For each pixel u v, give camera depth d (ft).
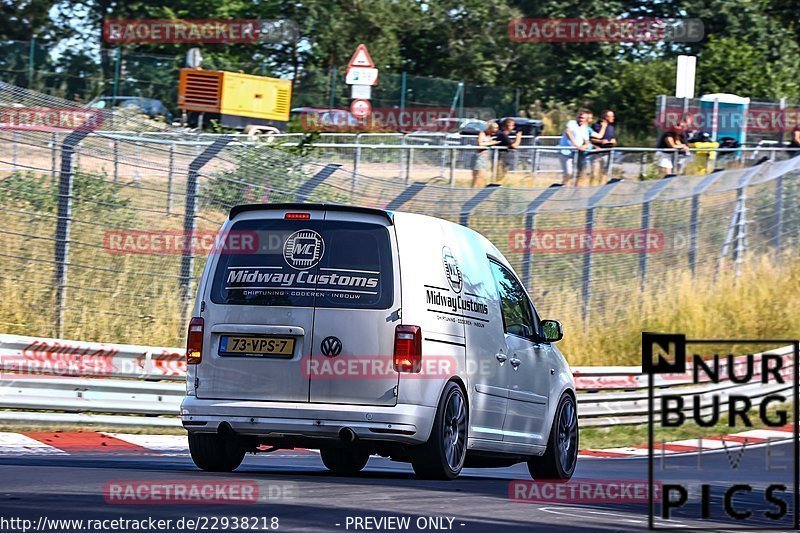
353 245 108.06
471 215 223.51
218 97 441.68
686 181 265.13
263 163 196.44
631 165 308.81
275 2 624.59
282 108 456.86
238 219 110.52
